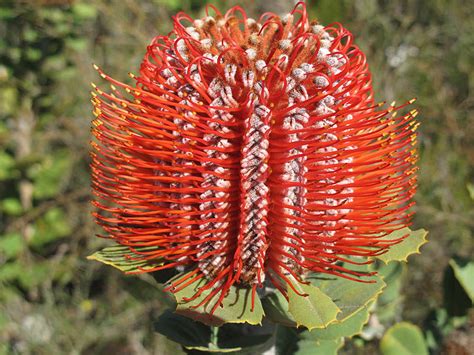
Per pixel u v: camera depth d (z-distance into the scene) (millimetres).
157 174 147
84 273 436
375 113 143
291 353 183
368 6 449
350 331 172
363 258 162
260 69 137
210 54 145
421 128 466
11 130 403
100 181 158
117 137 150
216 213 139
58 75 402
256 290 151
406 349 234
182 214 140
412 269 446
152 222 148
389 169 149
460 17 481
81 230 431
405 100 461
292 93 139
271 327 162
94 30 467
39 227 417
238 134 138
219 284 144
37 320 408
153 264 151
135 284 252
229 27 156
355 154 146
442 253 451
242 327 162
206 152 138
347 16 442
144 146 151
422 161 448
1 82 389
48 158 414
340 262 163
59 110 415
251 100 136
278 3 438
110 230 156
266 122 135
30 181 411
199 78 141
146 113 146
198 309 136
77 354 405
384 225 147
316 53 141
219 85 140
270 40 148
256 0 449
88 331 418
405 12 483
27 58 391
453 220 434
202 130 137
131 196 150
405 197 155
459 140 471
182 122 141
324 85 140
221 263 143
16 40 392
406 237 153
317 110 138
